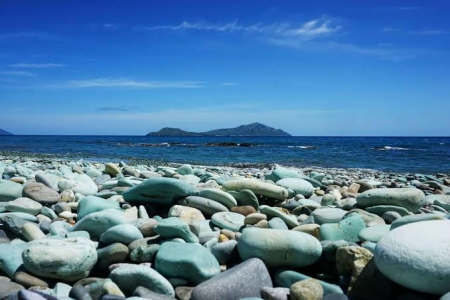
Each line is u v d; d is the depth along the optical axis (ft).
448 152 121.29
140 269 11.18
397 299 10.46
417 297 9.96
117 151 123.03
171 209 17.93
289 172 29.32
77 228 15.52
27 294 9.66
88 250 12.30
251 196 20.01
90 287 11.12
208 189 19.58
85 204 18.17
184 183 19.43
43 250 11.85
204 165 70.08
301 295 10.19
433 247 9.75
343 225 14.62
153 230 14.44
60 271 11.76
